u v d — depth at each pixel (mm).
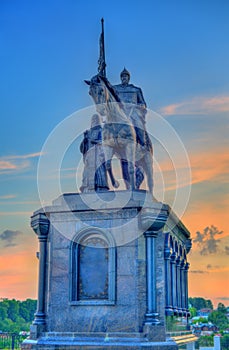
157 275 21766
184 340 24297
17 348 30109
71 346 20828
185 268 27891
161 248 22094
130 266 21422
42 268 22594
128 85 24766
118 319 21109
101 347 20531
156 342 20453
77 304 21609
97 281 21828
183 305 26578
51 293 22078
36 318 22109
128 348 20297
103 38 24297
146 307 21156
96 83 22984
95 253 22062
